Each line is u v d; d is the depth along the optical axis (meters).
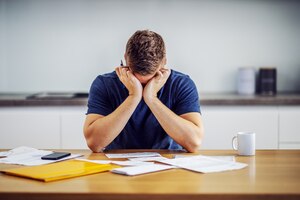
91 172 1.66
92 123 2.18
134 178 1.58
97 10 3.83
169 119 2.11
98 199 1.41
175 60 3.85
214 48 3.84
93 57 3.85
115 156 1.99
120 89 2.30
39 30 3.84
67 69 3.86
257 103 3.29
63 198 1.42
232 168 1.72
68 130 3.30
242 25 3.83
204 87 3.86
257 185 1.48
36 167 1.73
